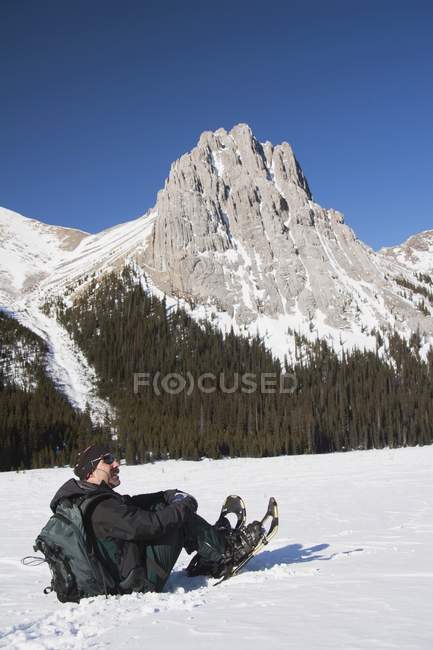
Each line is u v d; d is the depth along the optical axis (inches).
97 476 238.4
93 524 227.1
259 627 156.1
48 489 1707.7
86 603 213.3
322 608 175.5
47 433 3577.8
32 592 272.2
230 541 256.2
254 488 1160.2
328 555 309.7
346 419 4463.6
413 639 135.4
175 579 262.7
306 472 1828.2
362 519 523.5
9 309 5812.0
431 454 2689.5
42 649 150.9
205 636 150.4
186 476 2101.4
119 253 7578.7
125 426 3838.6
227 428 4148.6
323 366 5556.1
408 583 211.0
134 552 231.6
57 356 4899.1
